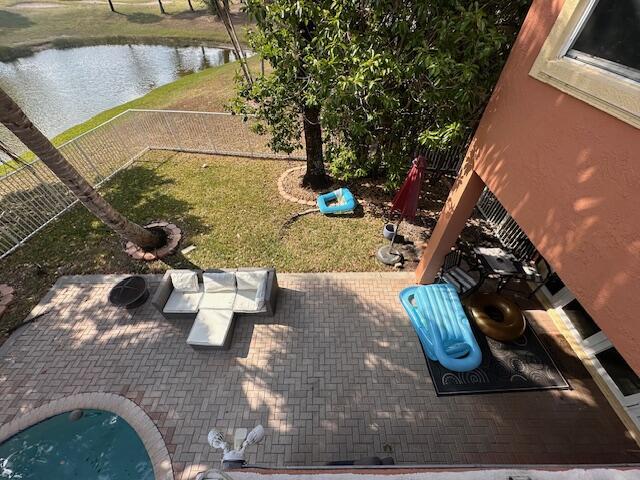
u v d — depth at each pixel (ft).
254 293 21.80
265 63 68.95
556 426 16.67
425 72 18.63
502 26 17.98
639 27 7.85
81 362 19.52
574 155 9.75
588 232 9.29
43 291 23.73
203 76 66.44
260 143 39.86
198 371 18.94
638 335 7.98
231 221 29.55
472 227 28.63
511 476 7.06
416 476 7.09
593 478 6.92
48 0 150.10
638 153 7.79
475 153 15.94
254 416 17.10
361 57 18.13
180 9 130.00
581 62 9.71
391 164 24.63
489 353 19.42
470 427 16.63
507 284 23.59
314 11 18.61
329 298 22.79
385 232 26.78
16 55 87.30
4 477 16.01
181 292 21.84
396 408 17.30
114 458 16.22
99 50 92.38
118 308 22.41
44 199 29.78
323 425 16.76
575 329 20.01
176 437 16.43
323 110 19.77
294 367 19.03
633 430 16.37
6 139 42.63
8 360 19.69
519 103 12.42
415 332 20.68
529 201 11.80
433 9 16.93
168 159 38.63
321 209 29.53
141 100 55.72
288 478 7.40
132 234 24.31
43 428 17.26
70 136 43.45
